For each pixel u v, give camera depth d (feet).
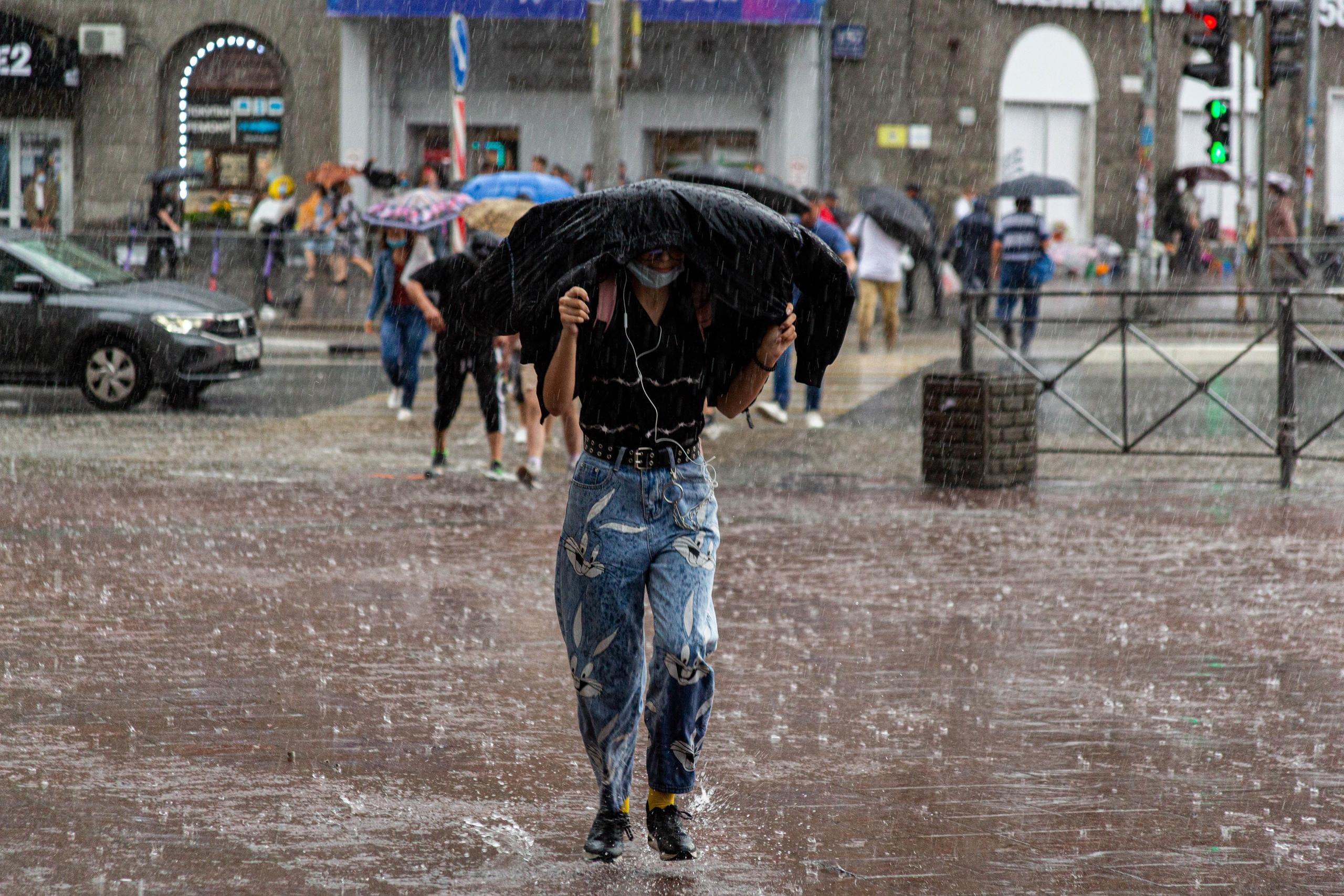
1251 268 117.08
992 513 43.96
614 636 18.67
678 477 18.58
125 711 24.89
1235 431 62.49
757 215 17.97
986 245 107.14
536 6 141.69
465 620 31.24
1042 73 155.94
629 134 147.54
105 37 141.79
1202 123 164.35
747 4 141.38
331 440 59.93
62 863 18.58
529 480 47.62
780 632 30.32
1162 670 27.61
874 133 149.79
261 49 143.84
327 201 126.93
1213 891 17.90
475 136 147.84
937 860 18.84
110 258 96.12
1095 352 91.71
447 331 48.96
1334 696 25.95
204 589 33.91
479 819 20.31
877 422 65.92
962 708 25.27
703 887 18.07
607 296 18.24
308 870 18.52
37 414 69.15
